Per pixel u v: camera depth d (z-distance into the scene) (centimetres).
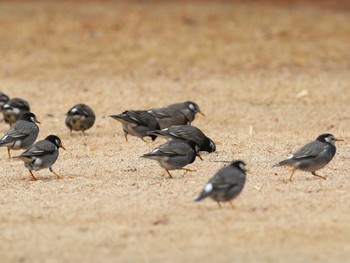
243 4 3828
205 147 1747
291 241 1131
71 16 3559
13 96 2623
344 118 2228
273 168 1598
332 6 3931
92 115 2080
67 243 1152
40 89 2720
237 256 1079
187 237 1159
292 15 3575
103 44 3250
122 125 2108
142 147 1883
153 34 3344
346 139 1909
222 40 3275
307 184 1447
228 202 1326
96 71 2964
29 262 1087
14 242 1166
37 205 1362
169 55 3127
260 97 2508
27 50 3203
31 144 1762
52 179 1560
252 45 3212
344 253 1084
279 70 2908
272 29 3394
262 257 1073
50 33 3366
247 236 1154
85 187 1480
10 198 1419
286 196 1360
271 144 1862
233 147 1834
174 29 3391
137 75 2895
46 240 1170
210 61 3055
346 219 1218
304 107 2372
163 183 1495
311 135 1984
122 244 1140
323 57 3088
